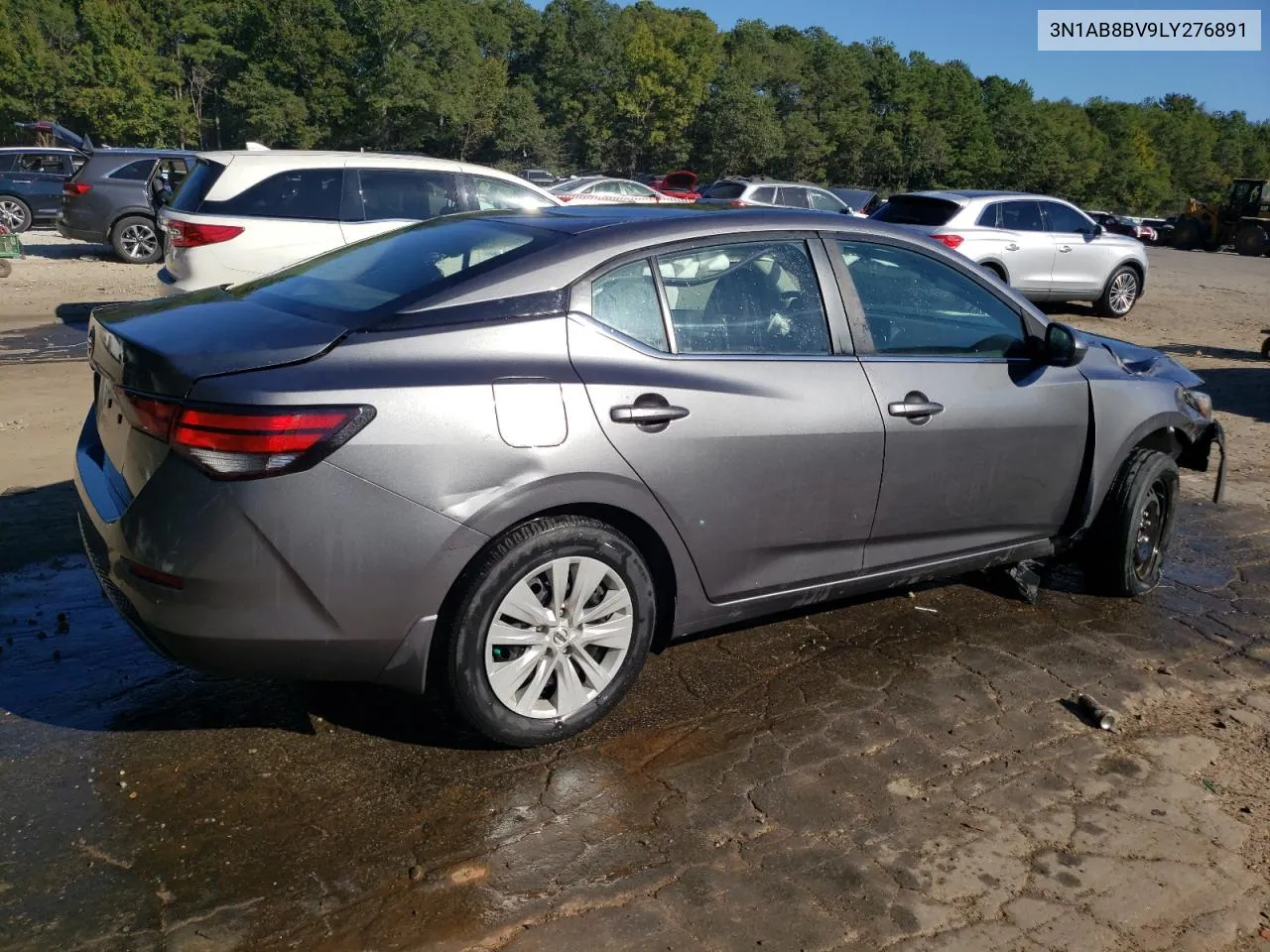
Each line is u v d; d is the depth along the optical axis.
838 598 3.91
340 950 2.40
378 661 2.96
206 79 90.75
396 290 3.23
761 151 92.19
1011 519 4.23
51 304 12.37
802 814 3.00
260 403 2.71
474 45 89.25
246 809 2.91
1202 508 6.26
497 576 3.01
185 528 2.74
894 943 2.50
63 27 77.19
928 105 106.94
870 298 3.87
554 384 3.05
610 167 98.06
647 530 3.31
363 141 86.81
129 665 3.70
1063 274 14.69
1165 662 4.12
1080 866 2.83
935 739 3.46
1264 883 2.79
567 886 2.65
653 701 3.64
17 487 5.49
